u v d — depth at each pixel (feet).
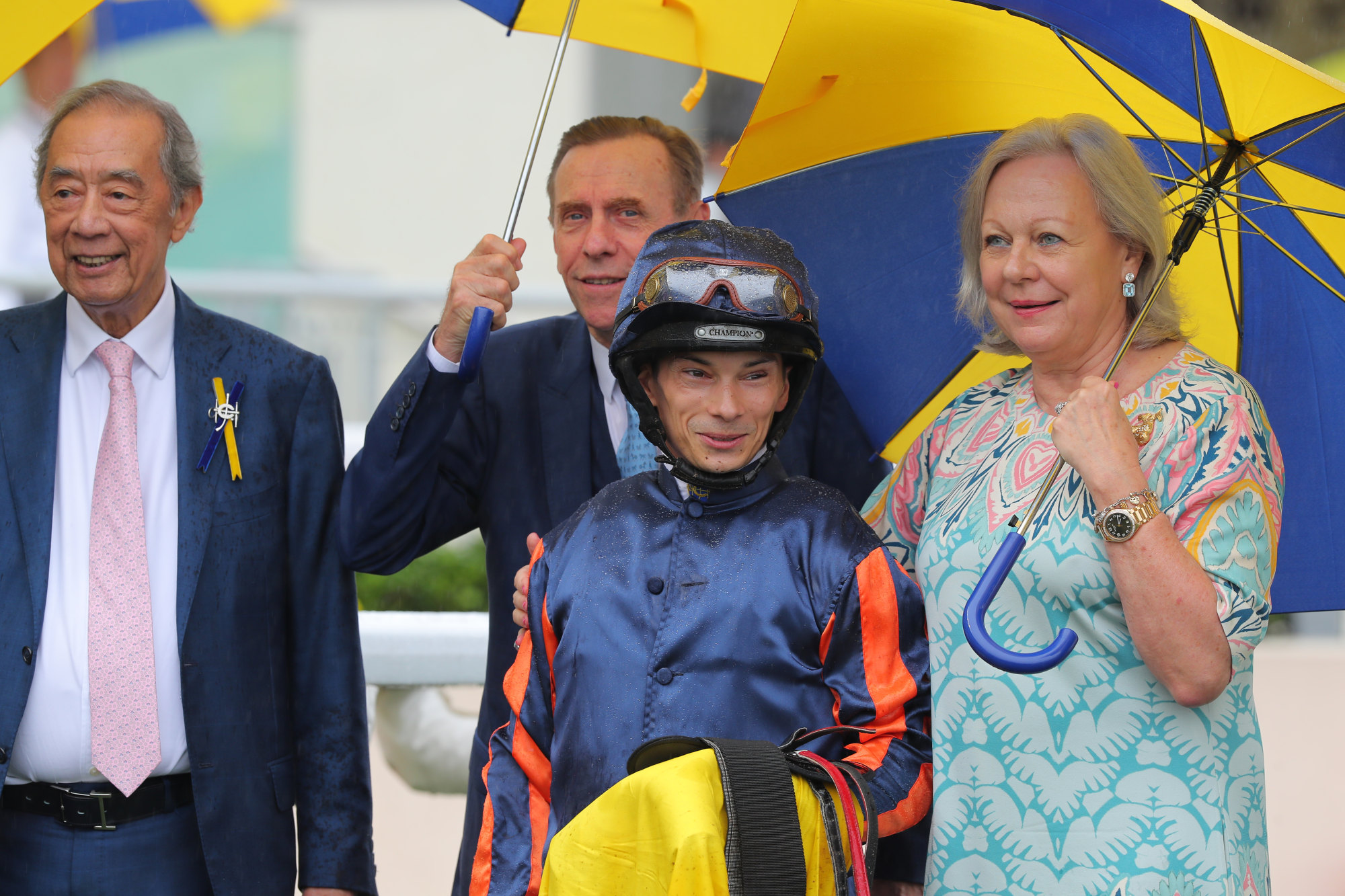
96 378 27.76
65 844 26.48
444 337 26.02
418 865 48.96
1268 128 22.48
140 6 59.67
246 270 120.47
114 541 26.76
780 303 21.59
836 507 22.76
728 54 30.60
